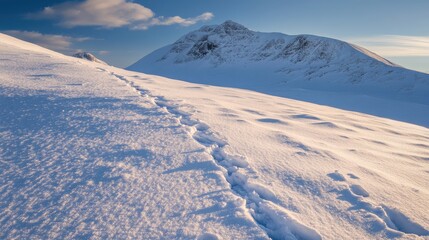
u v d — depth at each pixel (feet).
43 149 15.34
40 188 11.67
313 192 13.50
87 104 25.17
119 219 10.16
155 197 11.75
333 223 11.11
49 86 31.58
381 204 12.91
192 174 14.17
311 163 17.31
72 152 15.30
